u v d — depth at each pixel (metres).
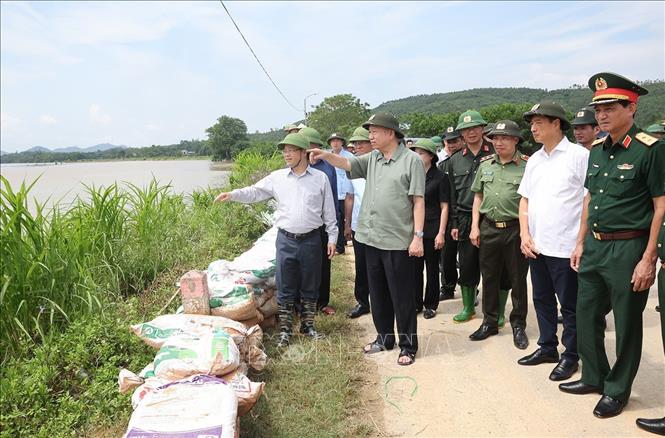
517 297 4.02
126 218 5.58
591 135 4.53
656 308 4.80
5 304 3.38
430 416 2.99
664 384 3.26
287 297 4.09
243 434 2.76
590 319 3.06
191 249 6.15
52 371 3.15
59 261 3.87
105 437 2.79
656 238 2.66
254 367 3.32
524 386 3.32
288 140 3.89
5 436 2.69
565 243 3.33
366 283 4.85
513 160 3.92
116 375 3.19
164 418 2.14
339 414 2.98
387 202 3.66
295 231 3.99
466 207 4.52
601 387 3.15
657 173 2.63
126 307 4.13
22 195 3.68
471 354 3.88
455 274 5.35
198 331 3.09
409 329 3.74
